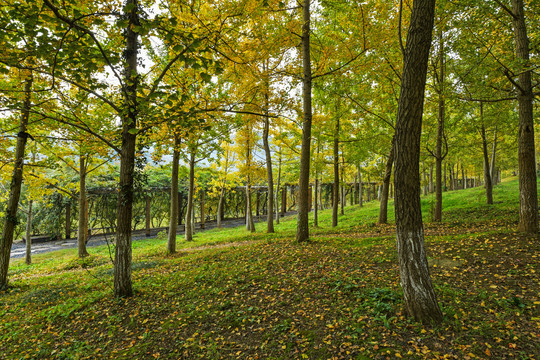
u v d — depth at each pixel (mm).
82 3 4832
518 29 7250
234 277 6953
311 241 10281
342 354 3453
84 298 6605
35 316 5918
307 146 10078
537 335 3328
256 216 38781
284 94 9555
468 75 8695
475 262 5992
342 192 23938
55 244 22406
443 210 16844
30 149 10883
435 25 9461
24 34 4035
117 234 6348
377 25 8461
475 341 3342
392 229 12773
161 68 9133
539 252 5883
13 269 13445
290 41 8766
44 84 6426
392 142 12961
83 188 14508
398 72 10258
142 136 6559
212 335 4379
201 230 27453
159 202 31641
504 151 20875
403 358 3178
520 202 7559
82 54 4312
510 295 4391
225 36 6062
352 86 10734
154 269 9383
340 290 5273
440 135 12211
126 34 5836
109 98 7426
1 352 4613
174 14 6016
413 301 3865
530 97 7277
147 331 4738
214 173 20156
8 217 8812
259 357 3662
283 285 6004
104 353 4207
